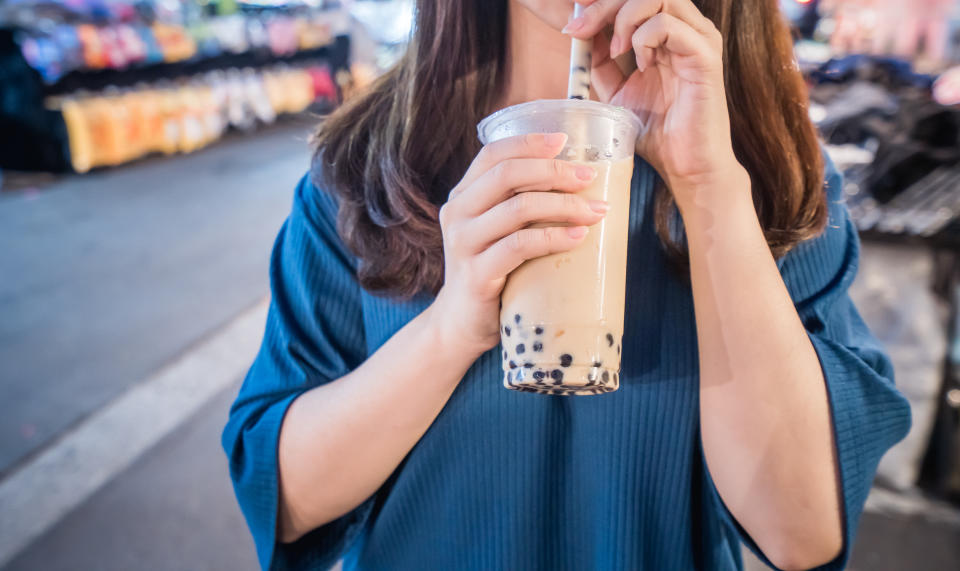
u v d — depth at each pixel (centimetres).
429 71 87
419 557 94
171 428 335
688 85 75
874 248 283
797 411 76
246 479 89
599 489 87
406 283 86
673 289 84
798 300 86
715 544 90
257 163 834
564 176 62
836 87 375
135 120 796
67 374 379
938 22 410
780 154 84
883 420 81
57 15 753
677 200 79
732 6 84
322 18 1102
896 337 264
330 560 95
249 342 412
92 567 256
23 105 722
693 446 85
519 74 90
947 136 287
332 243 93
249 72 993
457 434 87
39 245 560
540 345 65
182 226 609
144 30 825
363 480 86
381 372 81
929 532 243
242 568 255
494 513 88
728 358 77
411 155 86
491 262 65
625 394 84
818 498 78
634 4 71
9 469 309
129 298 469
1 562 257
